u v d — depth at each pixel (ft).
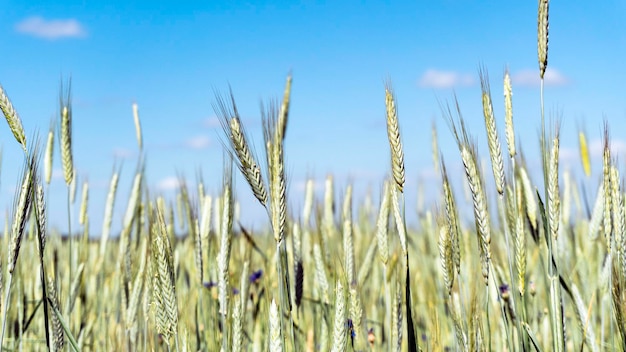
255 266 4.92
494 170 3.33
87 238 4.70
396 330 3.59
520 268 3.39
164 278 3.34
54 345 3.50
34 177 3.17
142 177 4.56
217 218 4.38
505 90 3.33
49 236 4.81
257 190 3.13
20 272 4.10
